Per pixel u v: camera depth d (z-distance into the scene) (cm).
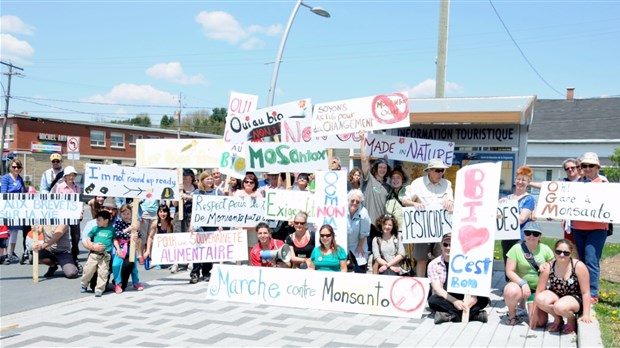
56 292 855
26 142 4466
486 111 934
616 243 1748
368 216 835
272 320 693
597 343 544
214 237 895
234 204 896
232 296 796
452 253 696
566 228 840
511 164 1004
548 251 687
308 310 748
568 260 627
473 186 700
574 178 851
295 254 835
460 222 700
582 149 3322
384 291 725
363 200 838
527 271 687
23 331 643
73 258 1028
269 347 584
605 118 3519
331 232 771
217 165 1009
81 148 4806
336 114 909
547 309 625
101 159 4966
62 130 4691
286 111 988
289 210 870
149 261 1085
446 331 644
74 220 942
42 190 1102
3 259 1119
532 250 688
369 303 729
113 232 852
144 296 828
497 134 1010
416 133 1063
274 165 920
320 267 788
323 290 754
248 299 786
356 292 737
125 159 5188
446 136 1043
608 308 725
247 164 909
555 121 3631
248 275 794
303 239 832
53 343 597
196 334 630
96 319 695
